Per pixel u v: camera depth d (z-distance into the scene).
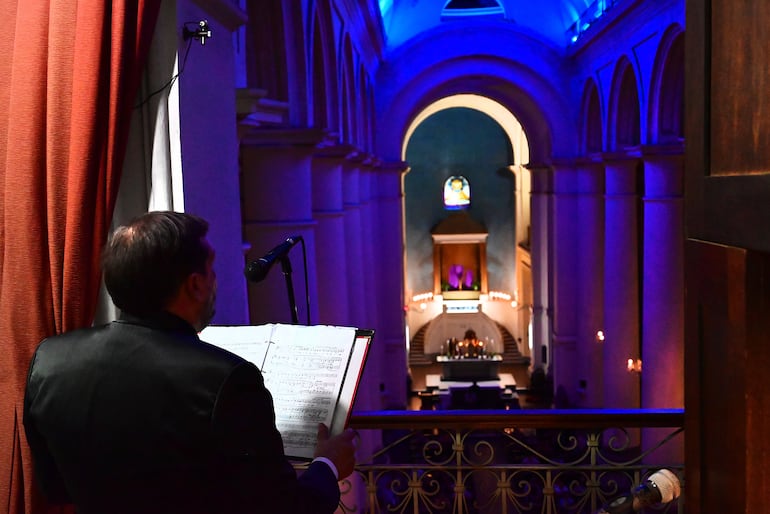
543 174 26.53
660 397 14.62
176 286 1.81
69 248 2.63
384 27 18.97
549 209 25.31
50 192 2.67
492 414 3.83
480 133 33.16
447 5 20.89
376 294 23.12
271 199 8.70
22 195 2.69
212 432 1.68
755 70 2.01
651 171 14.37
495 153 33.16
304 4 9.08
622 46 15.86
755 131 2.01
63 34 2.66
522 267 31.69
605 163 17.86
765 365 2.11
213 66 3.54
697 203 2.42
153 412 1.71
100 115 2.67
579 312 22.28
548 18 20.34
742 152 2.10
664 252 14.32
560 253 22.83
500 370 30.47
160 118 3.05
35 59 2.71
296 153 8.66
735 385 2.20
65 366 1.80
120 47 2.68
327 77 11.94
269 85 8.76
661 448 14.22
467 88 24.22
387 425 3.85
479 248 33.28
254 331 2.45
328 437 2.16
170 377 1.72
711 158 2.31
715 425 2.37
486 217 33.50
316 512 1.84
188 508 1.70
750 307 2.09
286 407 2.25
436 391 27.19
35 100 2.70
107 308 3.12
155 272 1.78
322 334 2.37
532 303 28.09
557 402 23.41
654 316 14.57
